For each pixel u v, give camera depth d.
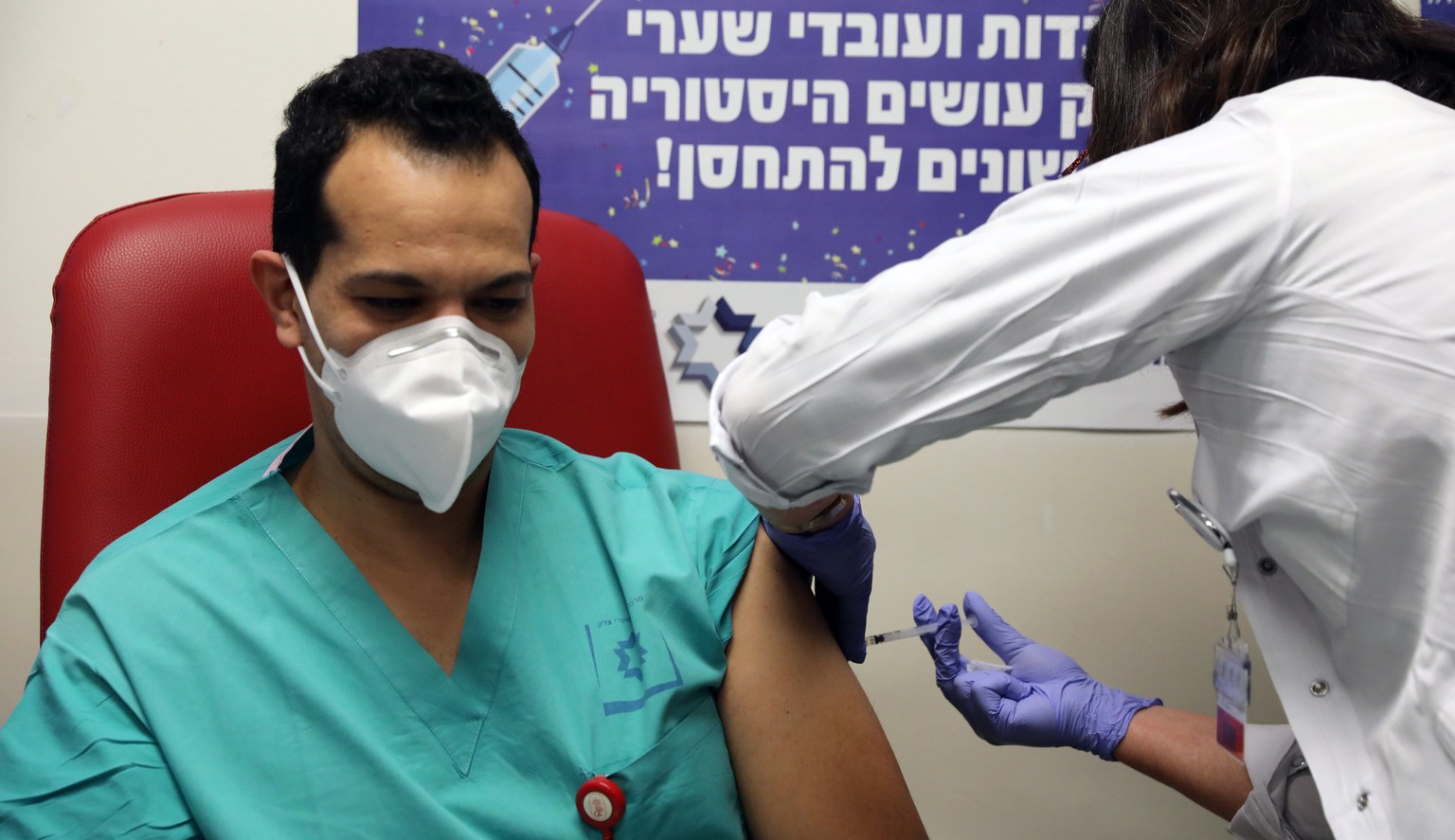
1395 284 0.55
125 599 0.76
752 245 1.29
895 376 0.59
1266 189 0.57
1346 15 0.67
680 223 1.29
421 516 0.82
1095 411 1.30
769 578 0.87
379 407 0.72
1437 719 0.57
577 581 0.85
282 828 0.70
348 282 0.72
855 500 0.83
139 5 1.26
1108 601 1.32
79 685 0.73
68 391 0.95
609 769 0.77
